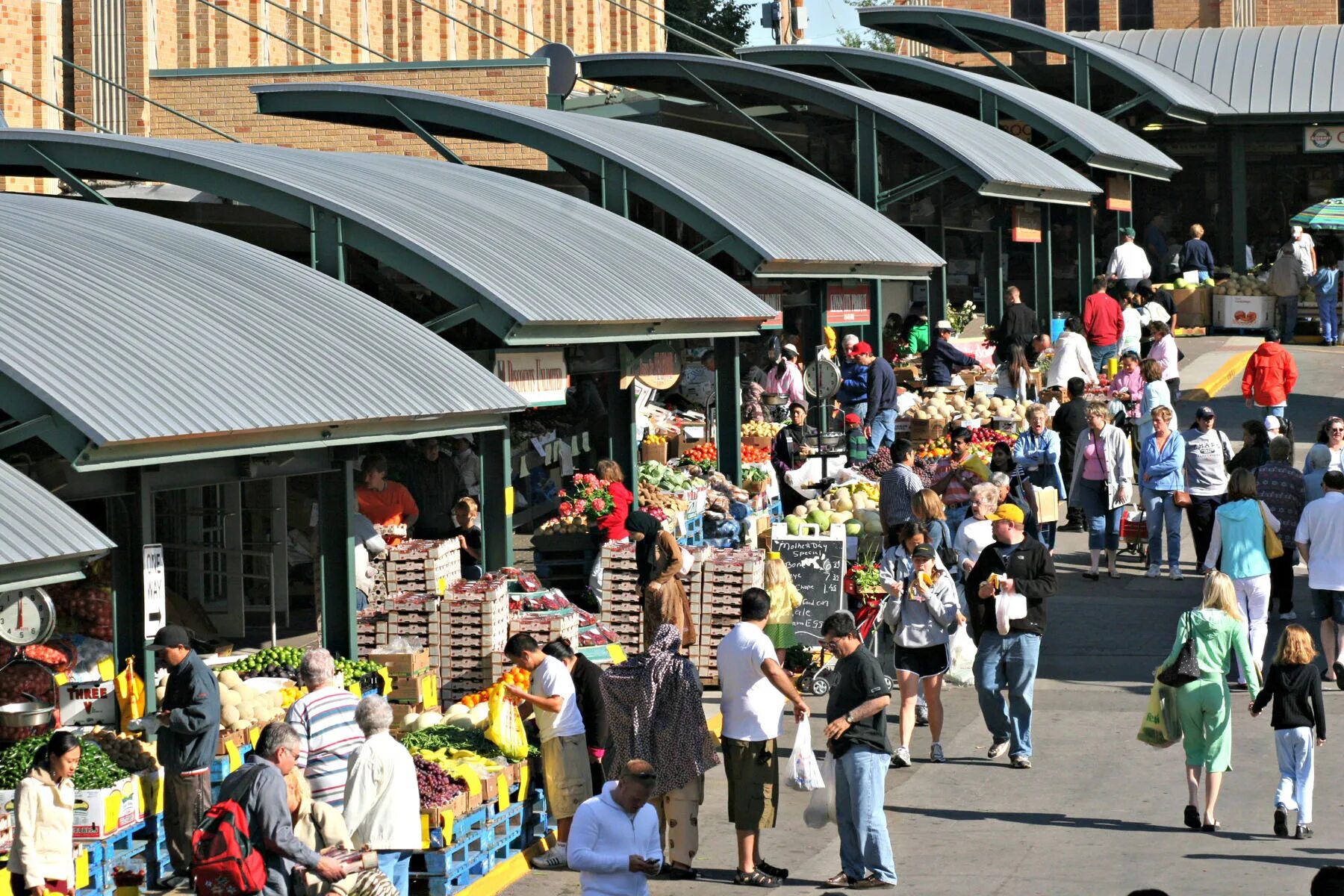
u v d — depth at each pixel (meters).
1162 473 29.03
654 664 16.78
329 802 15.70
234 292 20.89
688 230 40.53
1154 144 61.12
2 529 14.16
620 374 26.91
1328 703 22.28
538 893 16.59
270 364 19.03
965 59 74.62
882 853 16.27
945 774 20.12
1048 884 16.31
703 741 16.73
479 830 16.78
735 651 16.55
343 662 19.30
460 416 20.92
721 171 35.28
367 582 21.11
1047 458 29.56
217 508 23.12
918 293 51.50
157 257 21.36
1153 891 10.91
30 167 26.47
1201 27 75.31
